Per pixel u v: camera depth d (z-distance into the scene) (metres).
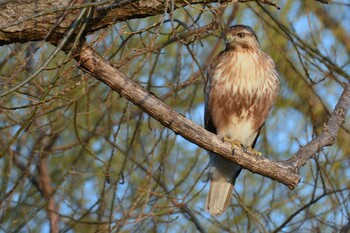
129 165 13.09
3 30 8.24
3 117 11.59
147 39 12.55
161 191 12.67
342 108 10.38
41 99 8.31
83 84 10.46
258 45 11.73
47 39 8.48
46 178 13.13
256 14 12.41
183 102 12.55
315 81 12.68
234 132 11.77
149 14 8.59
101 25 8.53
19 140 13.14
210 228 12.68
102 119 12.91
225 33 11.66
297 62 13.77
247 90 11.47
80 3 8.41
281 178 9.35
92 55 8.41
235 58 11.50
